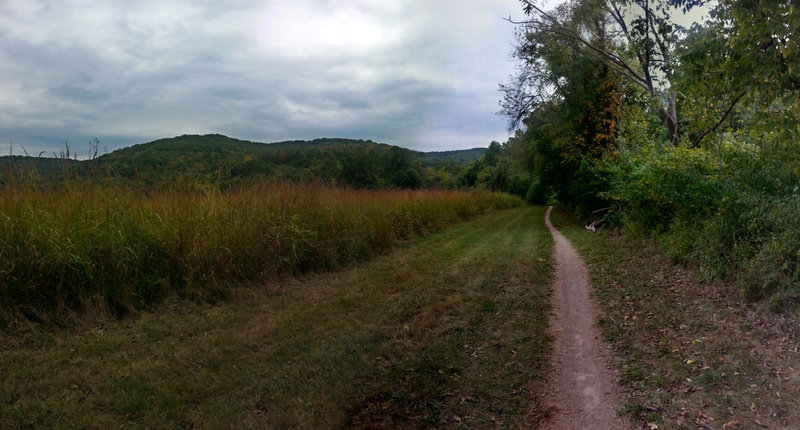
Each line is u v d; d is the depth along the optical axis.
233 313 6.29
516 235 15.89
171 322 5.71
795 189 6.56
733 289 6.23
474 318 6.33
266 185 9.41
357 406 4.01
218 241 7.02
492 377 4.64
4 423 3.29
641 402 3.96
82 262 5.45
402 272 9.23
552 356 5.16
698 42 7.92
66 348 4.68
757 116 6.82
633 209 13.30
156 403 3.82
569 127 20.77
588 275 8.96
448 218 19.31
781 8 6.04
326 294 7.50
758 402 3.65
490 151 87.12
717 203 7.97
